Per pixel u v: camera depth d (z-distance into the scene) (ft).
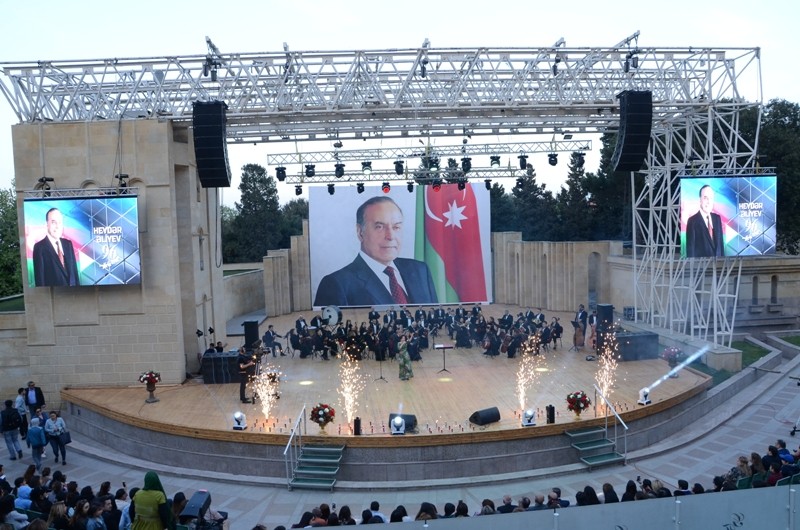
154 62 80.33
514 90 83.76
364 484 58.18
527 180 205.26
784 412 76.95
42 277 79.30
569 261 146.51
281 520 51.67
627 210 174.70
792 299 125.90
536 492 56.24
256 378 78.38
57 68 80.74
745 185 88.12
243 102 82.28
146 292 82.43
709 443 67.87
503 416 66.28
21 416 70.64
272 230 235.20
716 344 93.09
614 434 64.39
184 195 88.89
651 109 76.79
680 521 32.50
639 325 112.06
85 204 78.38
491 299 154.61
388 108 81.30
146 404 74.02
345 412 69.46
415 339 96.89
